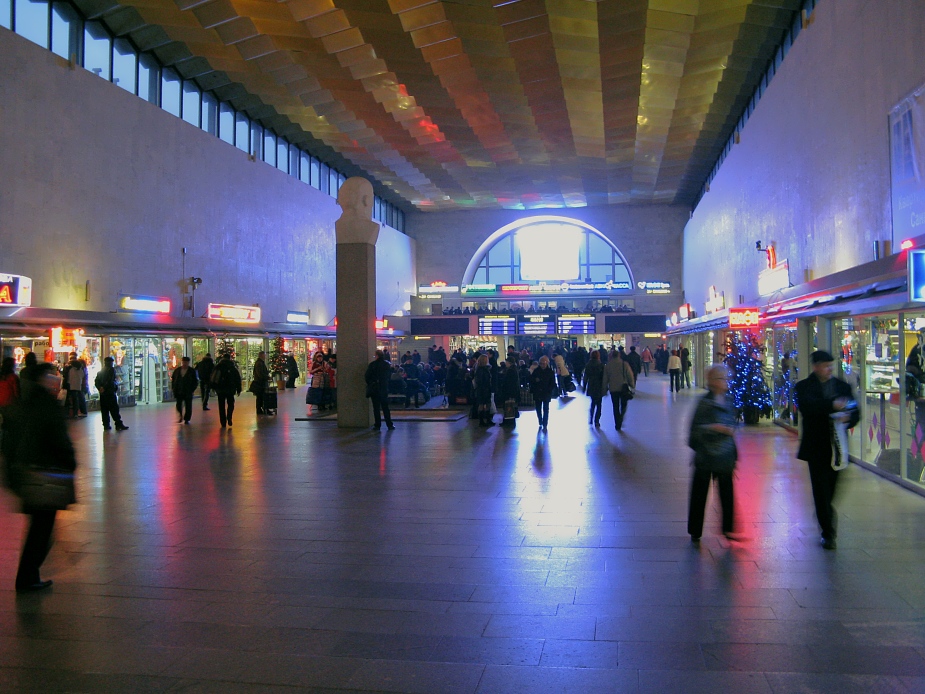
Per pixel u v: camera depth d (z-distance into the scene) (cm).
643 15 1745
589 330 4188
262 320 2880
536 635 442
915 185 900
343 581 548
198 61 2306
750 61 2080
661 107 2494
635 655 412
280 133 3125
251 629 456
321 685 380
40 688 379
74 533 693
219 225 2553
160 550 635
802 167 1484
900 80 946
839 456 618
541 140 2958
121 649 427
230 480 966
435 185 3925
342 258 1578
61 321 1698
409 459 1138
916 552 598
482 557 605
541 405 1503
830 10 1274
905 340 852
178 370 1708
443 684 380
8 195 1619
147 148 2134
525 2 1708
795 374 1387
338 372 1585
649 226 4638
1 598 514
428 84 2297
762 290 1862
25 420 521
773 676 383
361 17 1802
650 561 587
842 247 1216
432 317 4244
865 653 409
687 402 2150
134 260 2070
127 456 1184
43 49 1725
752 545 627
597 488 890
